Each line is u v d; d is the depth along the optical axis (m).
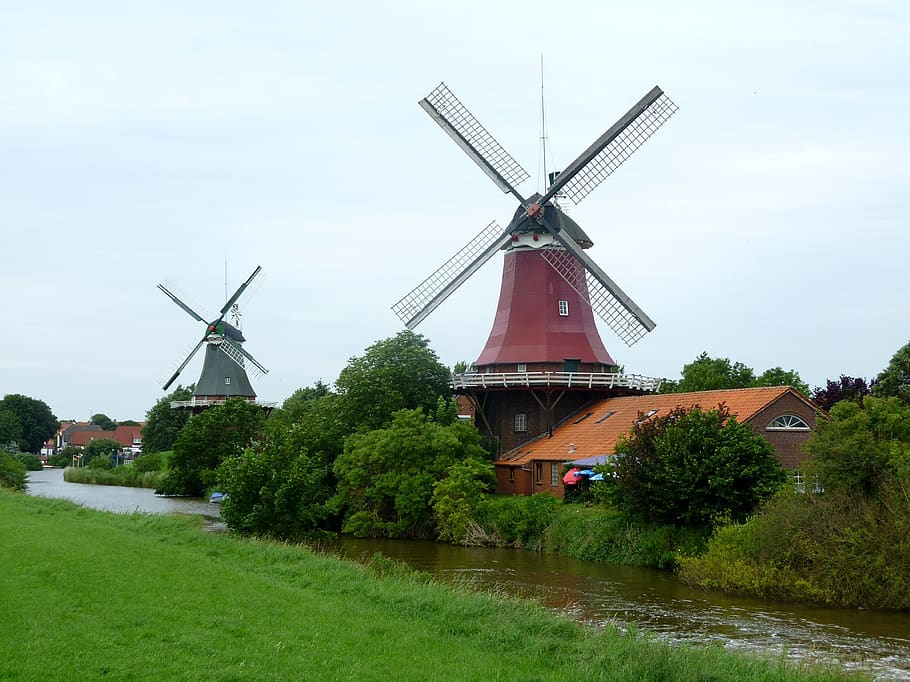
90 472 101.19
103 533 30.42
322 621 19.72
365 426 55.62
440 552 42.69
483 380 55.25
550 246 56.03
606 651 18.20
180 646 17.03
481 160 55.75
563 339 56.09
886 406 34.56
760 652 23.36
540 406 55.50
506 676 16.78
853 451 32.25
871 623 27.14
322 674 16.12
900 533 29.72
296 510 37.78
